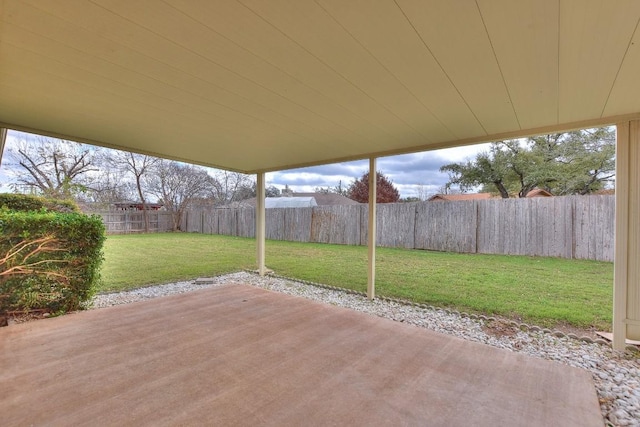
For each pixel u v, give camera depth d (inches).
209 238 471.8
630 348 103.3
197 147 159.2
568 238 248.2
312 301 126.4
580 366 93.7
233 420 52.3
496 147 353.4
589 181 318.3
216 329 94.9
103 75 81.1
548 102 92.9
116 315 107.3
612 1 49.6
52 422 50.8
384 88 86.7
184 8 54.3
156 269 243.8
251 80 83.4
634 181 101.7
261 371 69.7
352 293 177.6
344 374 68.7
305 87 87.1
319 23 58.4
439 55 68.7
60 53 69.9
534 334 117.9
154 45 66.7
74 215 142.3
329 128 123.7
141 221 586.2
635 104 93.4
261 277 220.5
